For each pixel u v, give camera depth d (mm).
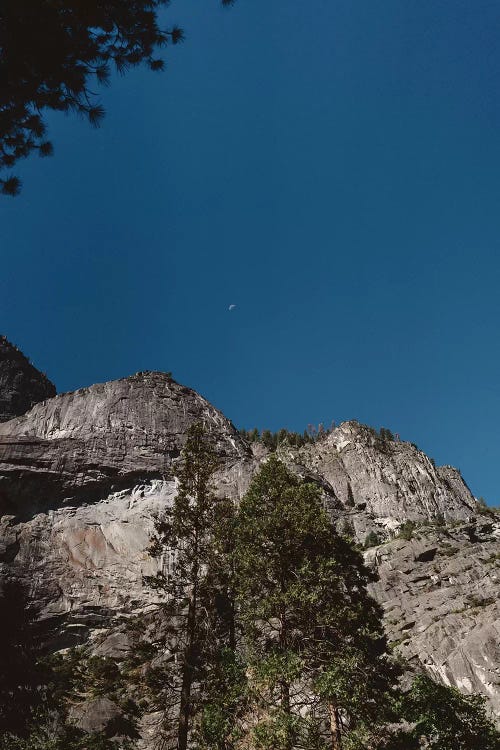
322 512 28875
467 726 25969
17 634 22203
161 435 95688
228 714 21703
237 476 87500
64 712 38469
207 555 27031
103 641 59500
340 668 22859
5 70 11391
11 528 73188
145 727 38344
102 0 11094
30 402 159750
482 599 61750
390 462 132000
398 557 73125
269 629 26547
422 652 54844
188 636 24266
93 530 75688
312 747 20781
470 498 138625
